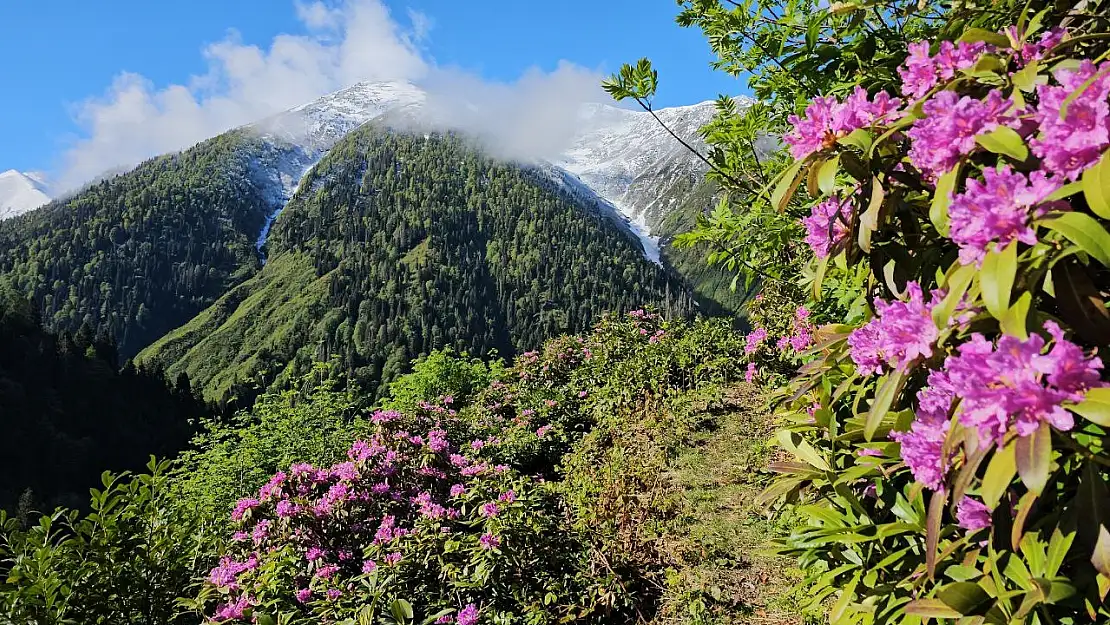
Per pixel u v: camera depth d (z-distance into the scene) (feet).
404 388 39.60
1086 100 3.27
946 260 4.74
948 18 6.35
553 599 14.65
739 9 8.04
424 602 14.62
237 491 35.04
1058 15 5.01
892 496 5.42
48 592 10.47
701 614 13.91
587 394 32.55
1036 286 3.74
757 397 25.79
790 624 12.47
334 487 17.13
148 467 13.25
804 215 8.46
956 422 3.62
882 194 4.55
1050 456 3.11
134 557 12.01
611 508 18.71
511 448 26.27
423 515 16.11
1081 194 3.64
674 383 30.22
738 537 16.08
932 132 4.03
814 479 6.30
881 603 5.29
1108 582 3.51
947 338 4.01
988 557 4.25
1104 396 3.06
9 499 140.97
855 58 7.22
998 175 3.47
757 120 8.54
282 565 14.71
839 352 5.72
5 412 161.89
